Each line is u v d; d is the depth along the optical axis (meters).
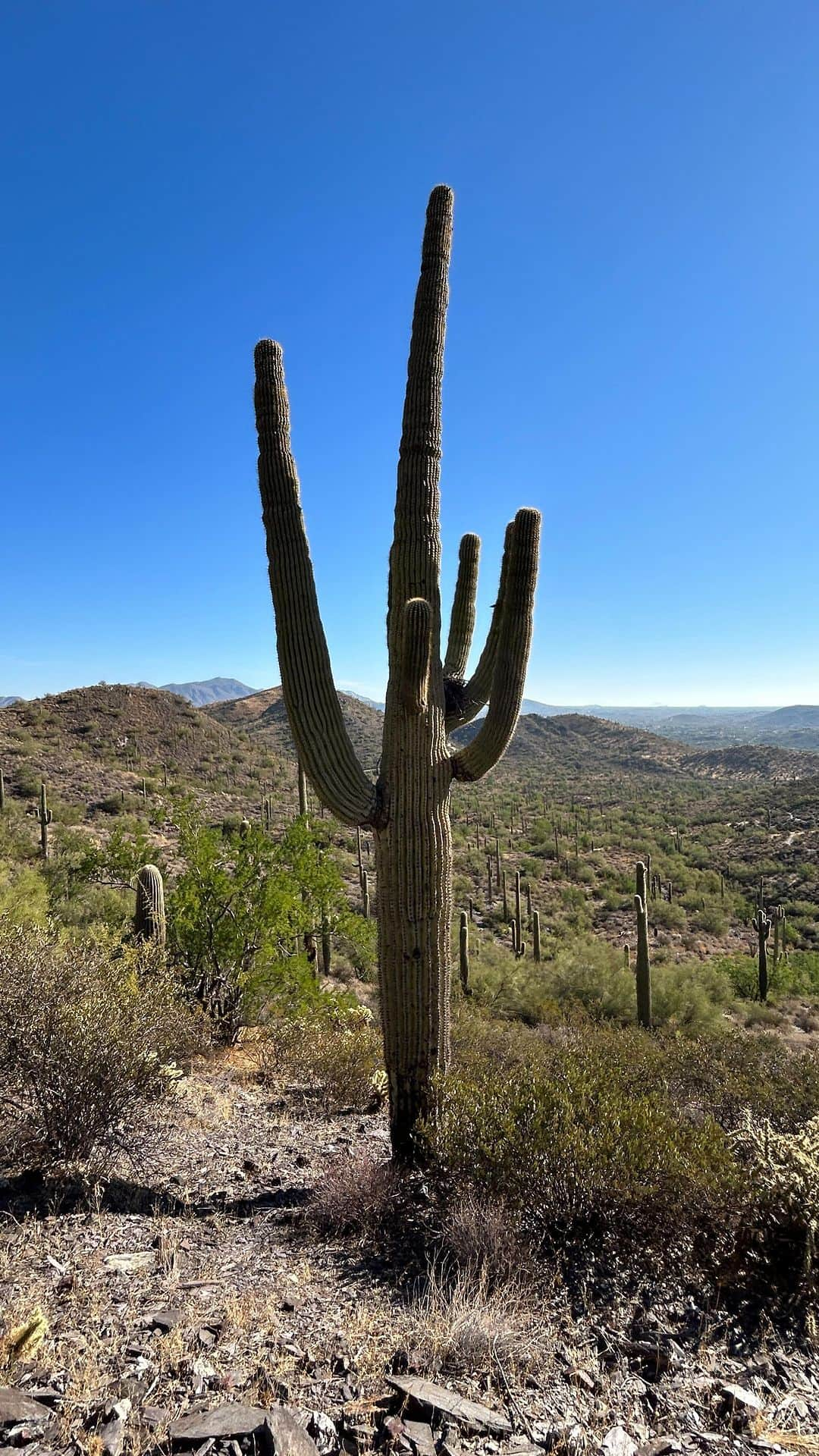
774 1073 7.34
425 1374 2.84
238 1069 7.89
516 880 32.53
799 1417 2.86
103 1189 4.20
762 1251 3.68
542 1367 2.98
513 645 5.56
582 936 32.94
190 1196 4.48
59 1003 4.42
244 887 9.53
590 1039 11.39
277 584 5.25
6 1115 4.42
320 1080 7.61
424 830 5.21
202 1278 3.42
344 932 10.02
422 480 5.60
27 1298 3.08
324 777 5.08
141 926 9.20
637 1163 3.89
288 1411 2.46
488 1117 4.39
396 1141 5.14
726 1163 4.01
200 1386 2.60
